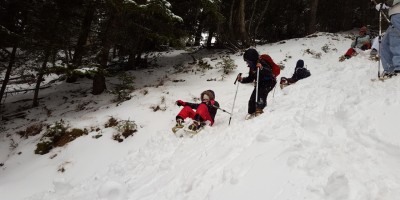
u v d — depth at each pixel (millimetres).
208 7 12492
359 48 12633
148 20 11633
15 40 10539
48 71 9711
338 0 22875
